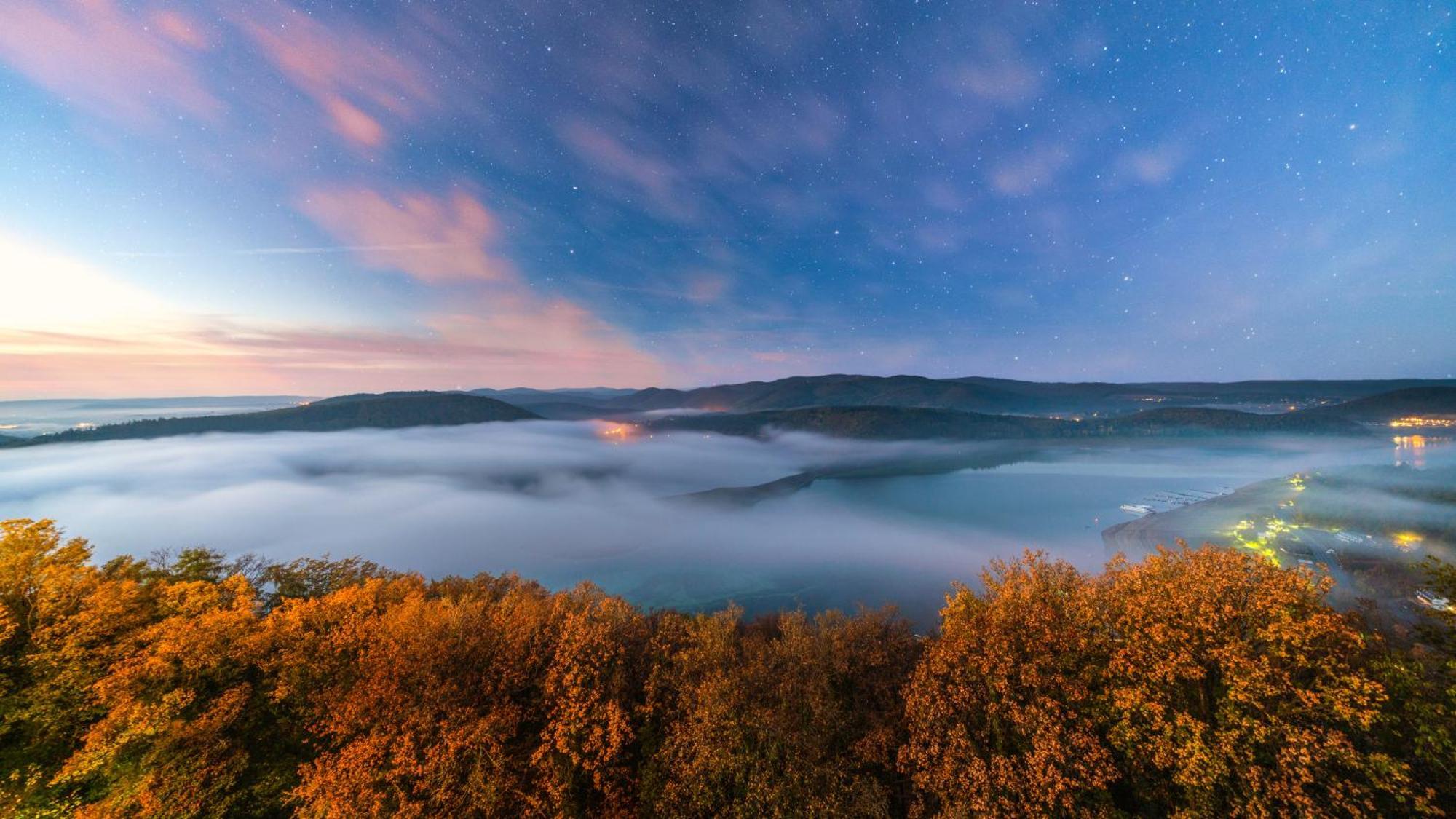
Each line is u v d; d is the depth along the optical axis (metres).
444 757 28.33
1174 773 24.47
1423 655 25.81
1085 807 25.19
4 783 26.59
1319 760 21.83
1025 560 34.25
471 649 34.59
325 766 29.39
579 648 34.12
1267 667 23.12
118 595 35.97
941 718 28.91
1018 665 28.02
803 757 29.97
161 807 27.78
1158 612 26.92
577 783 32.34
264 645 33.78
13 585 31.72
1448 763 21.95
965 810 26.06
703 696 31.84
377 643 34.06
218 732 31.50
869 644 40.00
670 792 30.08
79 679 29.81
